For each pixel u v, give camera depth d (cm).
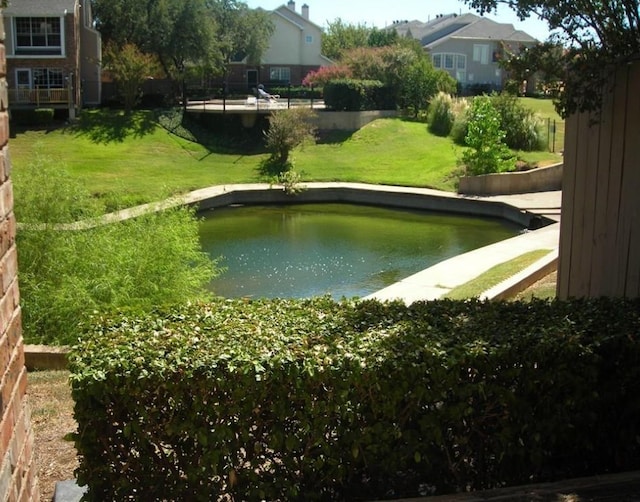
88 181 2398
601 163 518
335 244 1688
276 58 5197
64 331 830
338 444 327
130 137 2889
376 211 2236
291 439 320
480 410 340
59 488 378
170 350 328
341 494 342
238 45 4691
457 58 5278
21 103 3016
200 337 345
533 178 2272
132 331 356
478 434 343
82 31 3419
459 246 1669
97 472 321
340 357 321
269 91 4512
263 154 2909
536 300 436
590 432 360
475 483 347
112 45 3312
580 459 364
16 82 3194
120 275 893
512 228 1928
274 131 2761
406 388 323
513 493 337
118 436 321
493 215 2117
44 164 1027
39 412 513
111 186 2328
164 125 3028
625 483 346
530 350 336
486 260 1188
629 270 484
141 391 312
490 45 5334
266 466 338
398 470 340
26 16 3120
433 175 2527
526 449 347
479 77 5366
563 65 522
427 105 3334
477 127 2333
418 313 404
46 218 961
